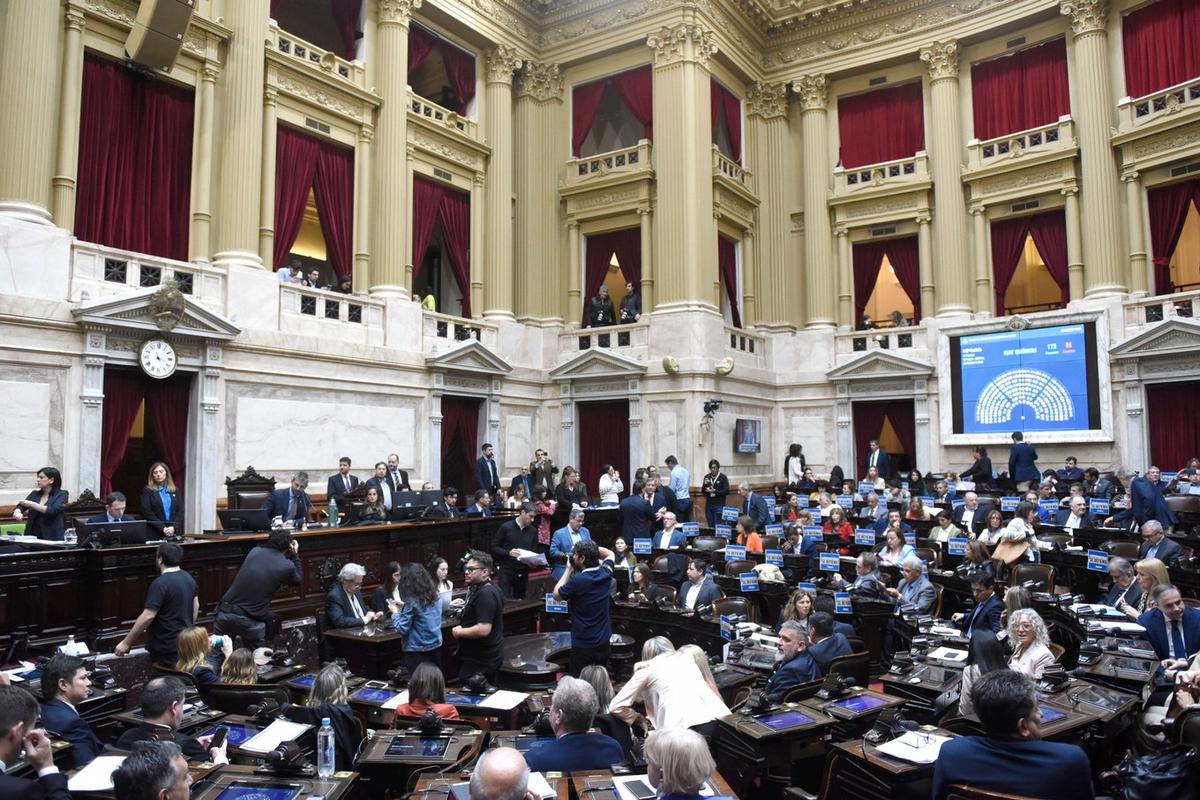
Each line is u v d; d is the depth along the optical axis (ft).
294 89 52.29
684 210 63.00
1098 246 59.21
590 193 69.21
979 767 12.07
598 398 65.51
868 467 67.72
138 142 44.86
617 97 75.25
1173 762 12.53
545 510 46.32
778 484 67.72
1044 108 63.52
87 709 18.17
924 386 65.46
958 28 65.92
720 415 62.90
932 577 32.01
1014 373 61.31
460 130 64.39
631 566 34.78
